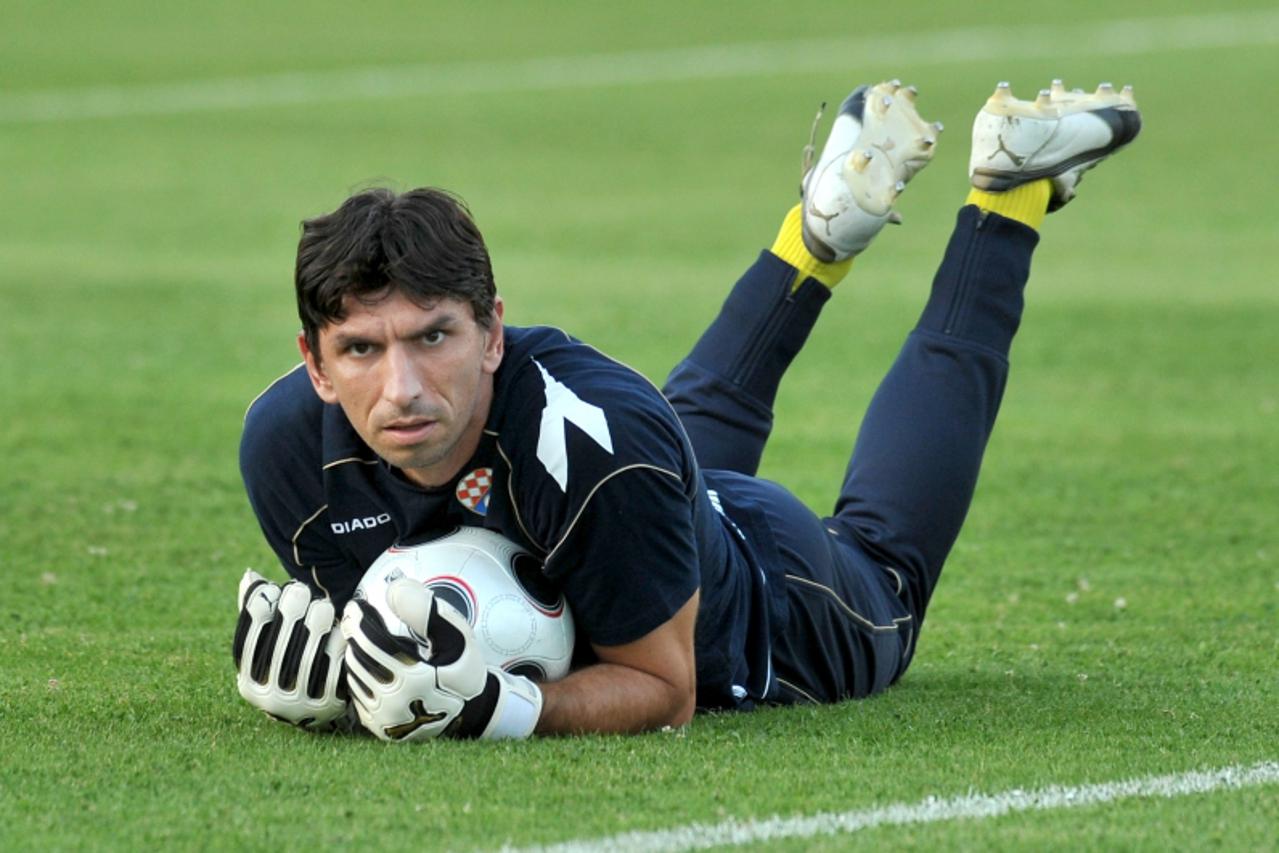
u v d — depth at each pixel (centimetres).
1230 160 7512
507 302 4834
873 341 4441
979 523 2809
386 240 1305
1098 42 10650
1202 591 2366
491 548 1465
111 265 5422
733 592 1598
